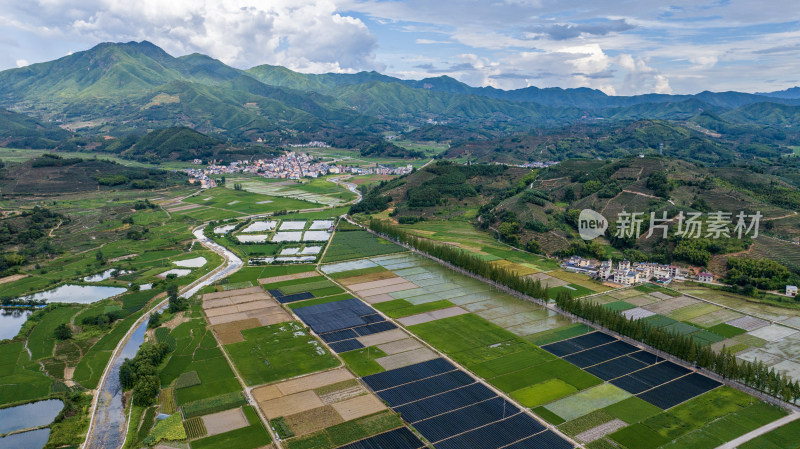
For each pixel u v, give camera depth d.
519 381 156.38
